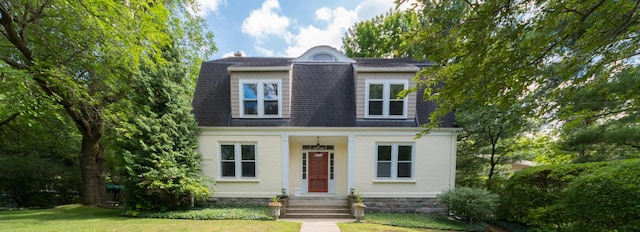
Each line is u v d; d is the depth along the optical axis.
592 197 4.99
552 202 6.92
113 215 8.35
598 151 7.32
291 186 10.76
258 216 8.11
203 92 10.63
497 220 8.56
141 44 7.44
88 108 8.27
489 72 3.06
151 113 8.59
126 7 6.51
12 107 5.95
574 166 6.62
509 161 11.39
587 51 2.84
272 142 9.84
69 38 6.99
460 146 11.71
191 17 12.24
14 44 7.02
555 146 8.42
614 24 2.57
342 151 10.87
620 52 2.94
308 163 10.95
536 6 2.57
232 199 9.77
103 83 8.14
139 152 8.43
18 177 12.24
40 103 6.71
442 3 2.91
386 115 9.82
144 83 8.55
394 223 7.84
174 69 9.33
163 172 8.28
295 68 11.20
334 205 9.25
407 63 11.48
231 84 9.92
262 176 9.82
